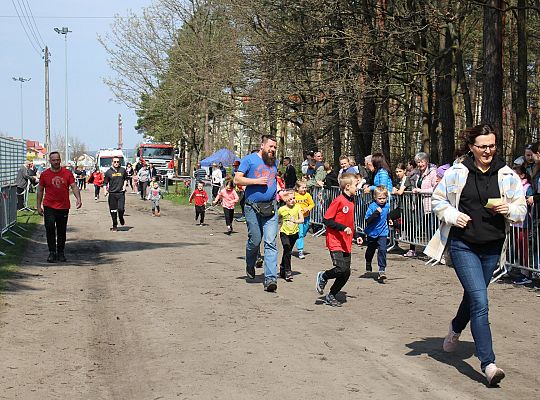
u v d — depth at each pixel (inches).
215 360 253.0
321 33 844.0
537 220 400.2
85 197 1584.6
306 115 913.5
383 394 214.2
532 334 291.6
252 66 940.0
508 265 422.3
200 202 870.4
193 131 1809.8
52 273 460.4
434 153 967.0
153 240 681.0
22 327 303.1
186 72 1245.7
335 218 347.6
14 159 978.7
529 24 1024.2
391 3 839.7
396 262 515.2
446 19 746.8
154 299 369.7
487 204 222.4
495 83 629.9
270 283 390.0
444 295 379.2
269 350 266.1
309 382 226.5
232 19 986.1
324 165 745.6
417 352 262.8
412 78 887.1
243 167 399.2
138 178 1601.9
